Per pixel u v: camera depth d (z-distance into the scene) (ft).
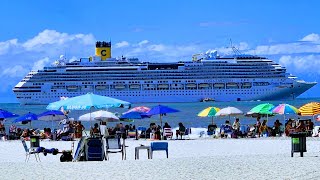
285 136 210.18
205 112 224.94
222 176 80.84
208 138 212.02
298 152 115.03
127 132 219.82
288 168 88.79
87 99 130.11
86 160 113.70
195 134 232.73
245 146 164.55
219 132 226.58
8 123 370.12
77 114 456.86
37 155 140.05
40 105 631.15
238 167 91.40
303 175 80.33
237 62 640.17
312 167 89.76
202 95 633.61
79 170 91.15
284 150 145.79
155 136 207.10
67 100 131.64
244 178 78.33
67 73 626.23
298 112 202.59
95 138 114.21
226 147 163.02
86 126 325.01
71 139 200.34
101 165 98.27
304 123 210.18
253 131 216.33
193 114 492.95
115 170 90.17
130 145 174.70
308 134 202.69
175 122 385.50
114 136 122.72
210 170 88.07
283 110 203.10
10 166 99.25
